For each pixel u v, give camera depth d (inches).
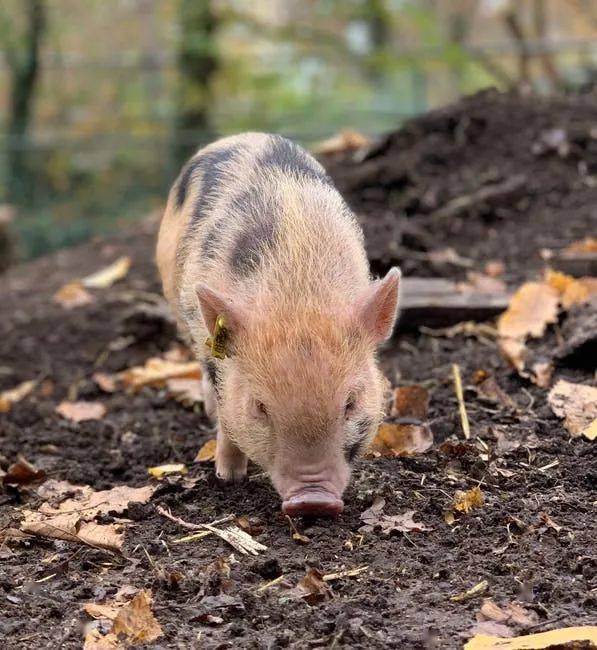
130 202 154.7
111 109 176.6
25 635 39.9
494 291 65.7
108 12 195.8
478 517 45.4
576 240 70.7
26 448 57.5
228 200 50.1
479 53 147.9
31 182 153.0
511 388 56.6
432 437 51.9
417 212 77.0
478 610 40.0
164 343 71.9
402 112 162.2
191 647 38.8
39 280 88.0
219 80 171.9
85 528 46.4
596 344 55.7
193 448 55.3
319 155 93.5
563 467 48.8
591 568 41.6
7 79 184.5
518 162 80.2
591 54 162.4
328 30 177.0
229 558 43.9
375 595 41.1
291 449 43.4
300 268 46.1
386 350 63.7
